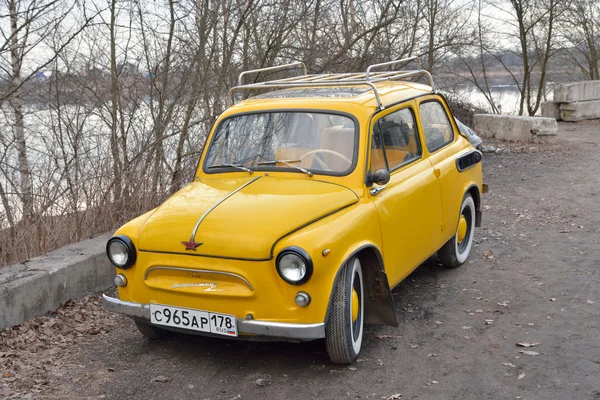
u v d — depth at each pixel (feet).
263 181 15.70
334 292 13.39
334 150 15.75
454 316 17.46
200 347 15.92
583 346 15.17
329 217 13.98
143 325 15.78
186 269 13.52
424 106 19.63
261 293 13.05
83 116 25.89
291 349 15.57
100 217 22.95
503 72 76.89
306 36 35.32
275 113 16.89
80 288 18.94
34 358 15.23
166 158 26.58
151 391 13.61
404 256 16.66
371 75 21.24
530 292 19.17
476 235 25.98
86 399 13.29
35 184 22.30
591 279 20.10
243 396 13.26
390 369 14.29
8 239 20.83
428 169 18.47
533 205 31.04
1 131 25.16
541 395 12.87
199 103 29.45
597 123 66.95
